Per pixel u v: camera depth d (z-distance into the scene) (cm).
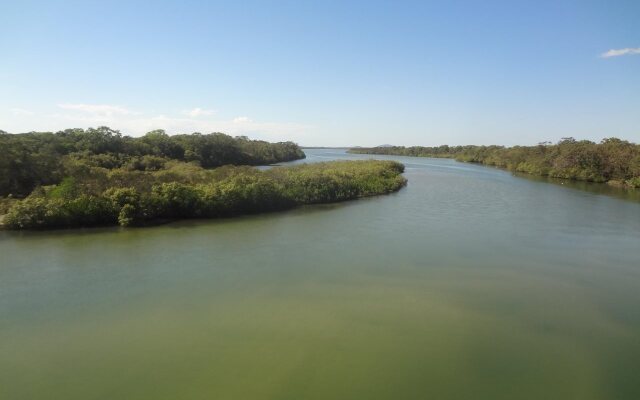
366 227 3628
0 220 3366
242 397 1368
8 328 1808
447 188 6384
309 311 1984
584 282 2377
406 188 6347
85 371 1502
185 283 2306
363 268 2569
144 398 1359
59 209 3388
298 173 5309
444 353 1641
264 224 3697
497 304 2081
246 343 1697
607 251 2969
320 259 2733
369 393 1394
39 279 2341
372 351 1648
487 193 5834
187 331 1789
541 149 10550
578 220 3994
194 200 3878
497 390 1418
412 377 1483
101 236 3212
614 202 5144
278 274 2456
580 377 1497
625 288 2291
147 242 3069
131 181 4028
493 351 1659
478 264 2662
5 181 3934
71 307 2005
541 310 2022
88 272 2455
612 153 7994
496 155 13288
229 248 2950
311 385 1433
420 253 2873
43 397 1364
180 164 6681
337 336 1759
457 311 2002
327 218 3988
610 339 1758
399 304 2070
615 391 1422
